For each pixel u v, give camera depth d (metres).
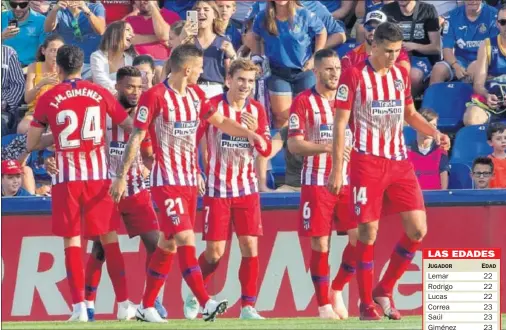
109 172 31.22
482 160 37.44
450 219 33.81
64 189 29.27
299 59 41.62
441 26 45.53
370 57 28.22
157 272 28.94
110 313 34.06
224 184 29.94
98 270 31.28
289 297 34.09
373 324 27.17
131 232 31.70
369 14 39.28
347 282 31.75
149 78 37.38
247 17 44.28
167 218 28.20
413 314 33.94
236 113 30.06
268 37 41.66
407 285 34.00
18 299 34.31
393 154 28.16
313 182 30.50
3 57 42.62
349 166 29.70
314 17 42.09
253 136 29.20
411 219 28.17
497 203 33.72
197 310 31.83
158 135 28.31
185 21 40.41
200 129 29.88
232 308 34.06
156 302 31.84
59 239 34.38
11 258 34.34
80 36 44.22
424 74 44.09
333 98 30.84
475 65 42.75
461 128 41.38
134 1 45.19
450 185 39.62
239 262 34.06
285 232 34.12
